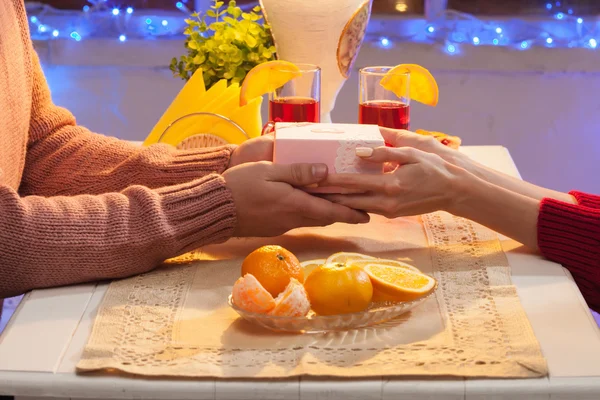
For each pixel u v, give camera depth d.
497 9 3.84
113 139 1.61
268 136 1.52
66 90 3.83
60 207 1.35
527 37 3.86
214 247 1.46
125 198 1.37
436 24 3.85
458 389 1.13
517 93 3.88
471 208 1.42
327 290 1.22
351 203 1.43
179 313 1.27
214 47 1.81
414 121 3.83
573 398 1.13
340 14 1.71
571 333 1.21
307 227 1.53
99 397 1.15
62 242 1.32
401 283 1.26
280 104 1.66
